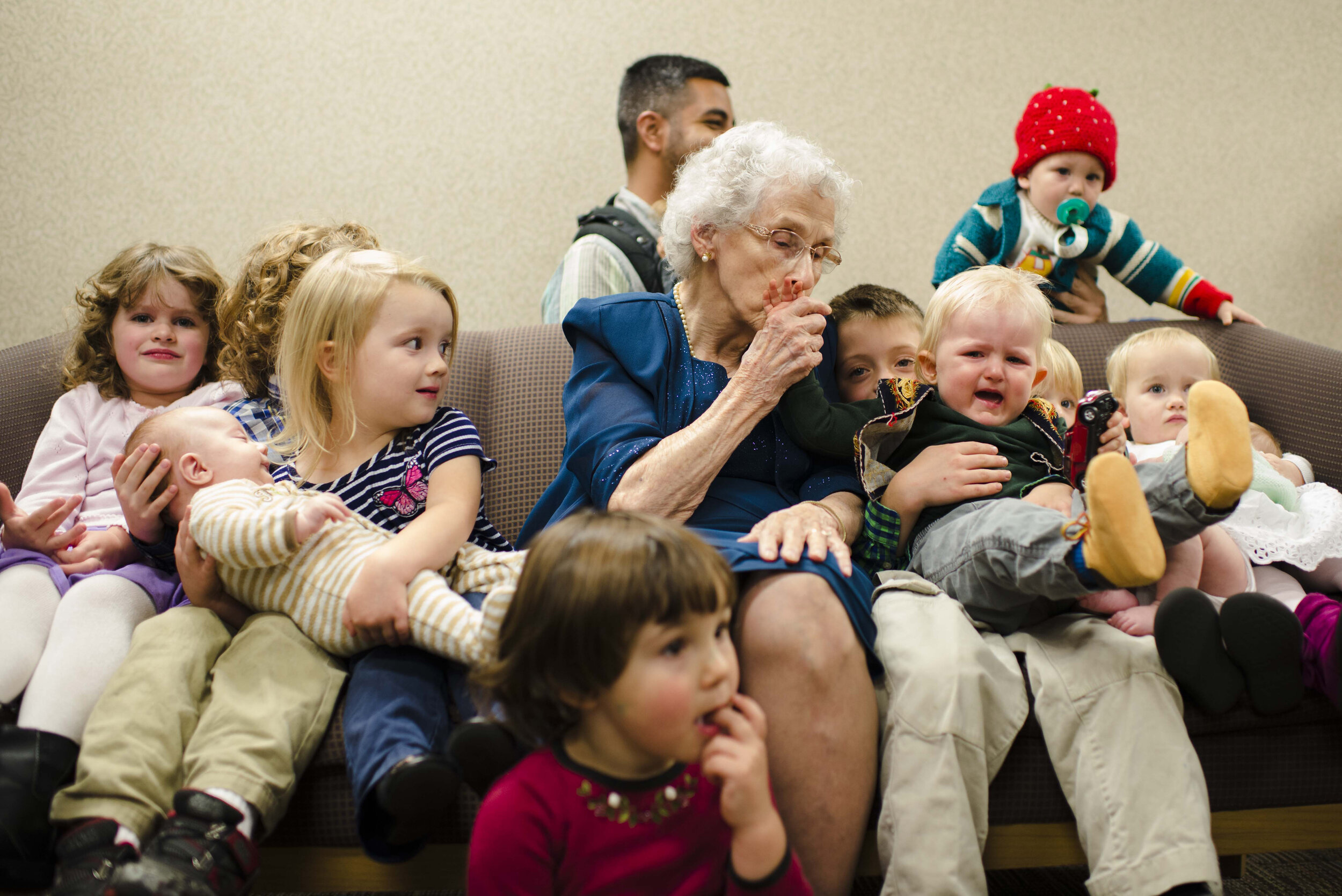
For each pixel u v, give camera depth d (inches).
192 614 48.3
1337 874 62.8
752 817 34.4
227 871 37.5
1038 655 47.6
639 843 36.3
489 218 107.8
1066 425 59.9
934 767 42.3
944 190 112.4
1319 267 114.9
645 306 57.9
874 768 43.3
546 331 74.0
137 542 53.2
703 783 37.4
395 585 46.4
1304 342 77.6
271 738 42.2
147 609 50.8
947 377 58.4
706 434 49.8
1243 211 114.5
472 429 56.1
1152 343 72.2
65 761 42.8
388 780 38.7
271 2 105.3
